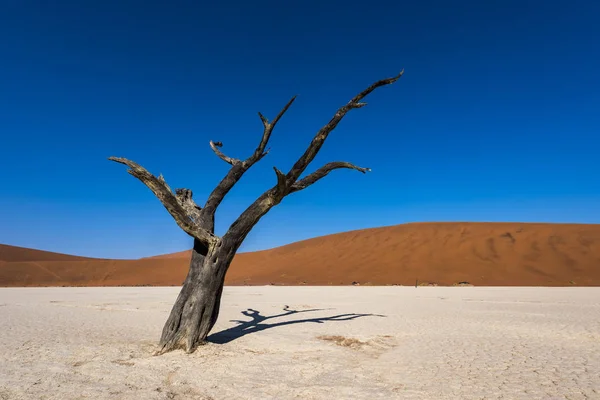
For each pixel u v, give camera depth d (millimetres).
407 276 49750
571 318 15734
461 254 55094
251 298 27156
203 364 7926
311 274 56281
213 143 10547
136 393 6020
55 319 14977
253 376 7273
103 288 45719
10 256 90188
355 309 19703
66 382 6387
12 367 7215
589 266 46781
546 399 6211
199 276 9086
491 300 24344
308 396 6238
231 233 9320
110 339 10531
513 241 56062
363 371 7863
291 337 11250
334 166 9883
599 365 8367
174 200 8531
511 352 9719
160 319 15484
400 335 12102
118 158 8070
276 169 8445
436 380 7242
